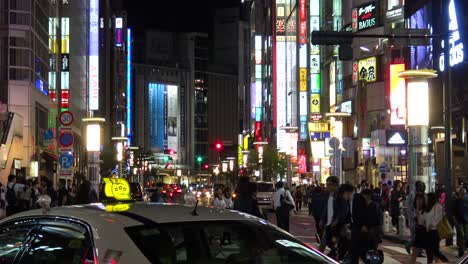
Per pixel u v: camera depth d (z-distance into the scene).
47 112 50.69
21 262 5.16
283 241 5.20
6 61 43.25
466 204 17.28
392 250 19.02
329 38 19.98
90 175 34.09
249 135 137.62
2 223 5.62
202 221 4.98
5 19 43.31
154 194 24.61
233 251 4.93
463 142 35.91
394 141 41.47
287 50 101.75
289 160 63.06
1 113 38.66
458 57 35.88
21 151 42.19
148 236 4.60
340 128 40.47
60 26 62.66
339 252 13.78
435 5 41.62
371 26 57.72
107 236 4.56
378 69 55.31
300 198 43.34
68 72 64.81
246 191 13.17
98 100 91.44
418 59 46.34
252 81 140.88
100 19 105.31
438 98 39.34
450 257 17.05
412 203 20.12
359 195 12.86
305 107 80.12
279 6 102.38
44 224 5.22
